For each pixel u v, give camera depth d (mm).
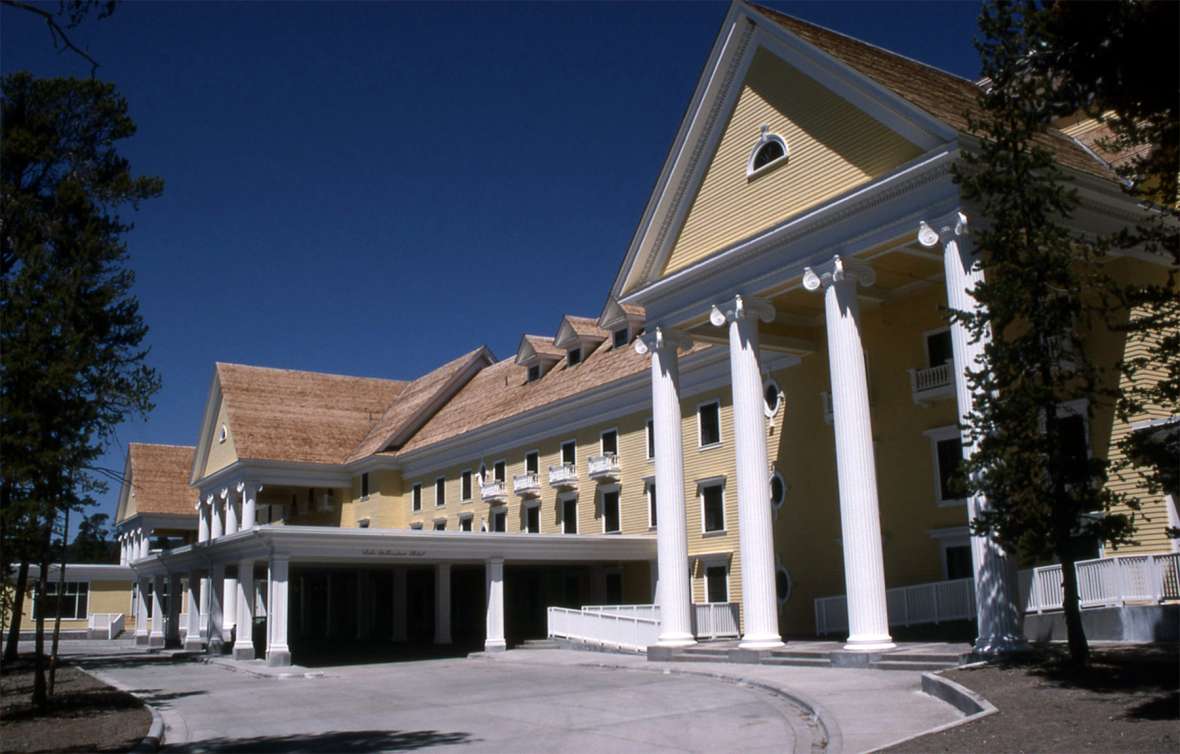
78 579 68000
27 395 19312
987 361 15703
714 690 18797
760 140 25891
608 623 31828
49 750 14586
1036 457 15172
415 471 52469
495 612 34062
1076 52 12930
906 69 26359
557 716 16297
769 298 27641
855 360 22359
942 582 23078
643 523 36406
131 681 28141
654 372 28547
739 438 25391
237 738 15812
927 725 12648
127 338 26016
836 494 29000
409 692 22016
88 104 30844
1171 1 11430
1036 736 10578
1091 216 21266
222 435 58188
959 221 20047
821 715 13883
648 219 28750
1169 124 12570
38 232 27828
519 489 42469
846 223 22922
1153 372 21000
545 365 46781
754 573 24500
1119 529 14977
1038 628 19891
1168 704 11555
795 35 24516
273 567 31578
